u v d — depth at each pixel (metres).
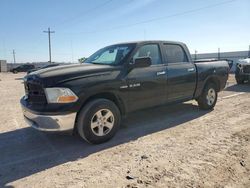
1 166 3.97
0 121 6.64
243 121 6.09
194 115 6.77
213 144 4.62
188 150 4.37
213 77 7.23
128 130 5.57
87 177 3.53
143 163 3.91
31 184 3.39
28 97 4.85
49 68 5.03
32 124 4.70
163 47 6.09
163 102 5.97
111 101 4.88
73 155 4.31
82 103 4.47
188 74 6.45
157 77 5.68
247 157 4.05
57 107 4.29
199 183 3.30
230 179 3.40
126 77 5.09
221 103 8.36
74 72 4.62
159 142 4.80
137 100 5.35
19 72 49.31
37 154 4.41
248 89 11.89
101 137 4.74
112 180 3.43
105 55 5.83
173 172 3.60
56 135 5.37
